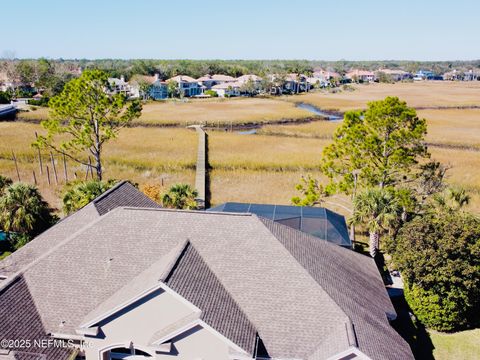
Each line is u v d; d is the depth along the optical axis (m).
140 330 17.20
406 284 26.72
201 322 15.98
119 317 17.16
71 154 64.44
